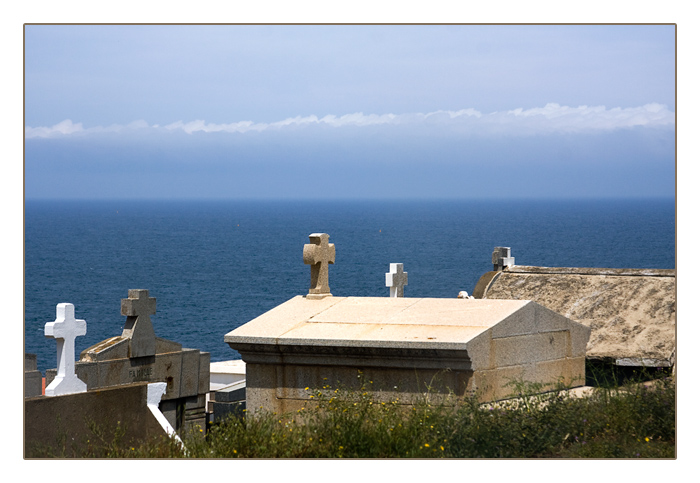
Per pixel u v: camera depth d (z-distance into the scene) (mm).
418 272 76125
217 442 9742
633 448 9078
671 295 14961
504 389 10508
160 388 10375
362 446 9070
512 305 10961
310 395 10734
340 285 64750
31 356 12805
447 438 9047
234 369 16828
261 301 56281
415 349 10023
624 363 13664
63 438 9328
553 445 9125
